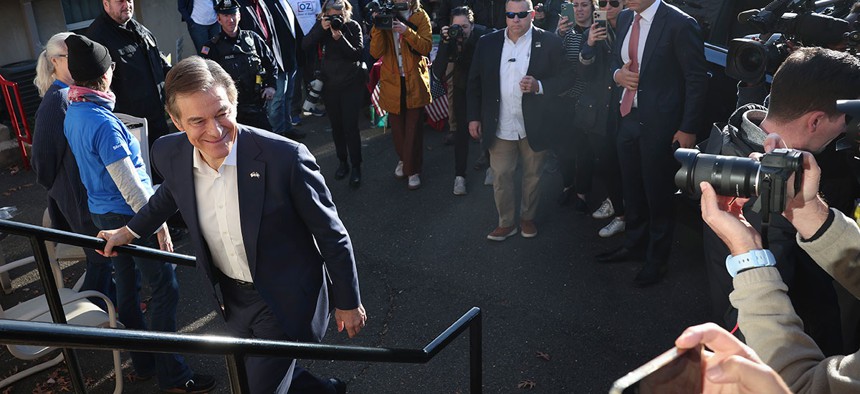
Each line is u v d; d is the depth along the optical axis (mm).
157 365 3932
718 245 2543
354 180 6582
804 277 2471
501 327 4535
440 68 6035
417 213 6098
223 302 2996
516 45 5109
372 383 4094
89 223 3951
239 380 1887
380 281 5125
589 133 5223
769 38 3799
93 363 4266
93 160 3625
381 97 6281
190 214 2824
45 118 3805
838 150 2756
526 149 5297
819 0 4082
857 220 2736
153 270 3770
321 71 6367
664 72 4492
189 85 2543
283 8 7672
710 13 5332
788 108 2248
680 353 1042
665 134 4551
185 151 2789
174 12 9477
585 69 4918
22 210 6430
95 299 4254
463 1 8094
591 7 5367
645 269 4875
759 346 1489
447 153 7355
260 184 2719
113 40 5531
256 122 6379
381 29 5973
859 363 1323
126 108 5680
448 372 4152
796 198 1701
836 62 2203
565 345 4332
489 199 6285
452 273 5176
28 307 3654
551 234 5609
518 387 3998
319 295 2963
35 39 8062
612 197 5430
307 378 3324
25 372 3932
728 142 2473
